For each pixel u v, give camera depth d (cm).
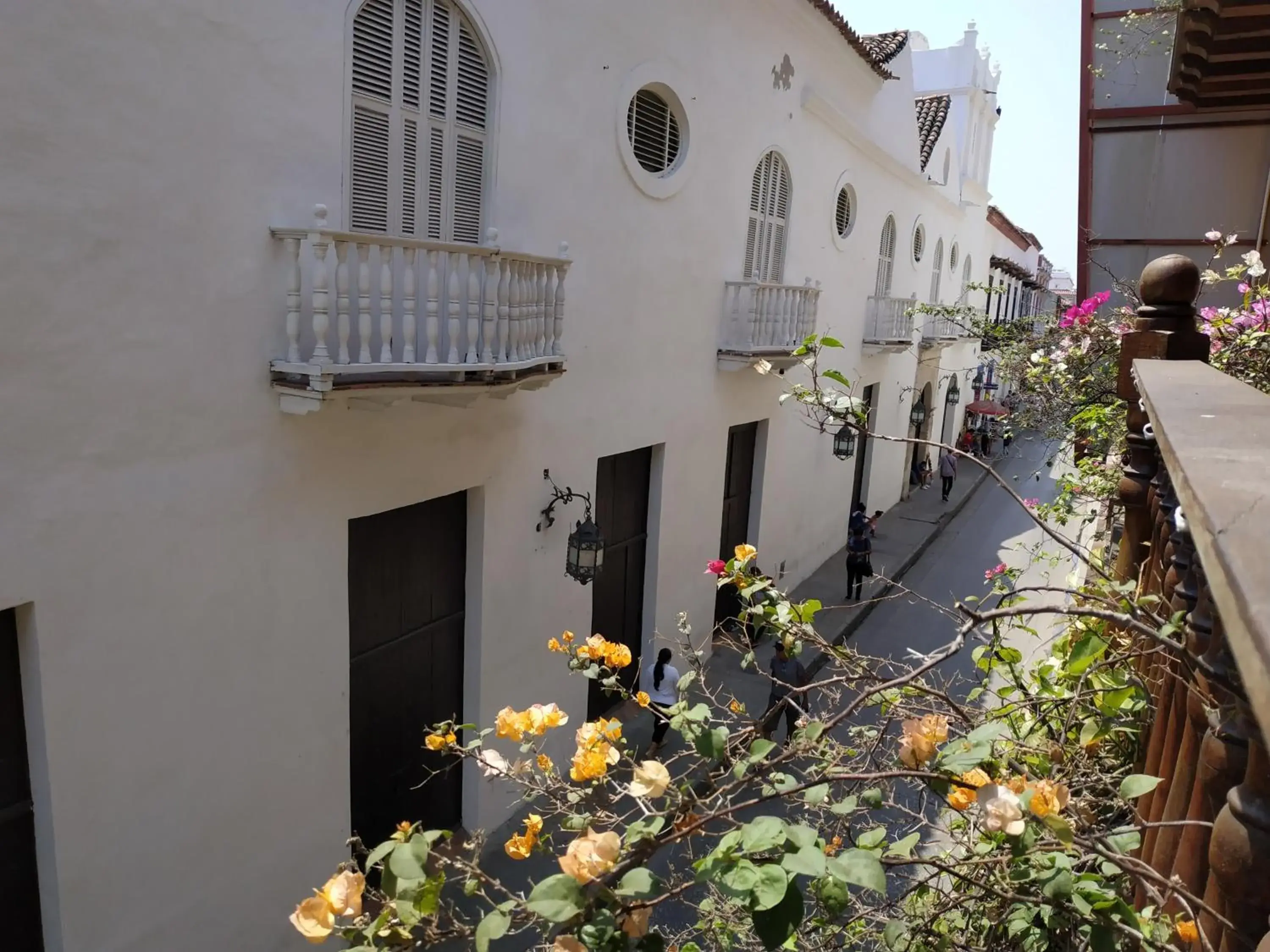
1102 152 838
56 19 359
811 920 261
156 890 449
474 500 659
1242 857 125
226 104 431
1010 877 195
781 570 1270
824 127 1170
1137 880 197
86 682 403
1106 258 852
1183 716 210
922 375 2016
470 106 586
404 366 487
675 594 972
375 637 601
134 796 432
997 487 2230
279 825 520
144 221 402
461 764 695
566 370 723
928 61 2253
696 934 307
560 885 151
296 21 462
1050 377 684
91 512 396
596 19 688
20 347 362
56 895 404
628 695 275
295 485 498
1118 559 390
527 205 644
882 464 1773
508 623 702
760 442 1177
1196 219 810
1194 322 332
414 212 555
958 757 177
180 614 443
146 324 409
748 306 991
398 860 166
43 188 362
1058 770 244
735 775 218
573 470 755
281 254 470
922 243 1820
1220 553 84
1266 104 737
